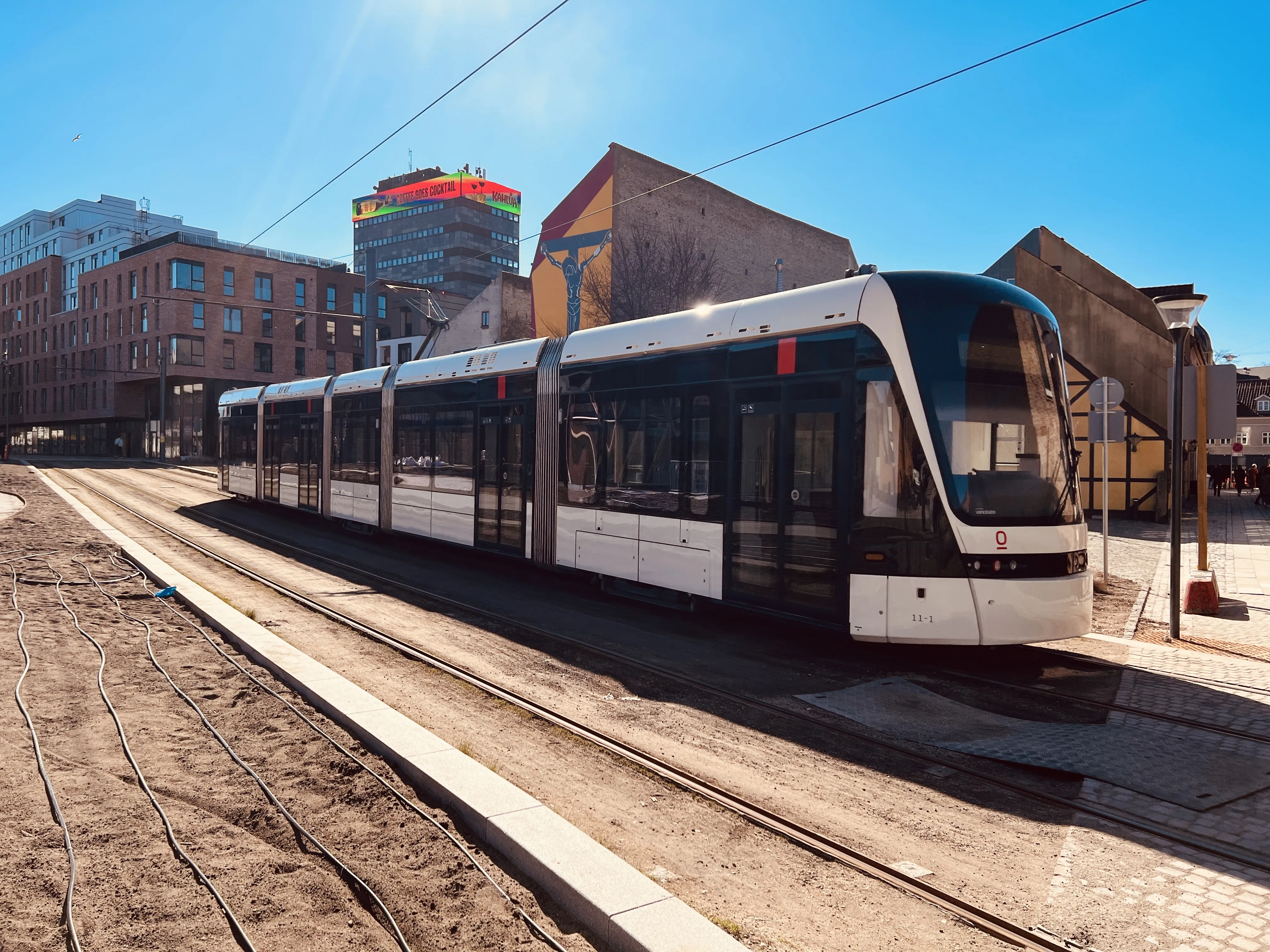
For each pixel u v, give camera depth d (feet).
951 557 25.30
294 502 68.90
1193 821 16.31
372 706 20.89
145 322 211.82
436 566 46.96
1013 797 17.49
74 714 20.92
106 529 60.80
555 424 39.99
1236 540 65.46
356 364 229.25
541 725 21.29
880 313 26.55
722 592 30.91
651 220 125.29
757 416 29.86
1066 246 97.81
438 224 458.50
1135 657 28.63
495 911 12.46
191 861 13.50
